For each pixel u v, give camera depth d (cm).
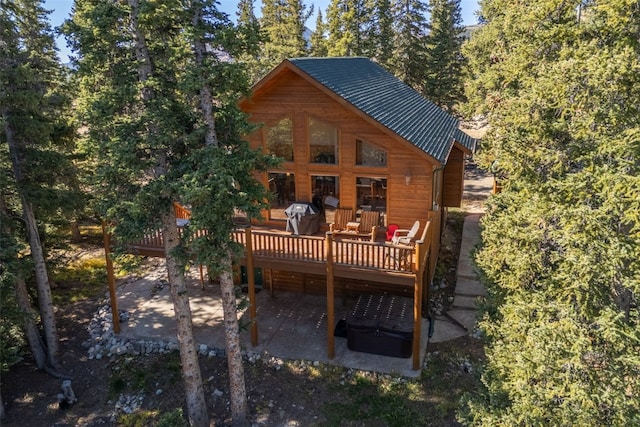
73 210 1474
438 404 1230
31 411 1334
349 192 1617
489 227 1135
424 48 3297
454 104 3412
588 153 730
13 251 1193
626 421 649
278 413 1250
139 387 1395
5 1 1241
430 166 1485
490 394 920
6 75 1209
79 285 2020
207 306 1739
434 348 1442
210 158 976
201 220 973
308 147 1616
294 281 1777
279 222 1730
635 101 688
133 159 974
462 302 1664
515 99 1247
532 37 1173
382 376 1334
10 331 1387
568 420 708
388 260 1298
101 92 988
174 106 1031
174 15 951
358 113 1432
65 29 966
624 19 671
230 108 1040
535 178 869
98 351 1557
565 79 754
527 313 828
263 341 1506
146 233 1073
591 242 680
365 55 3366
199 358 1479
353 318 1433
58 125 1430
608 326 664
